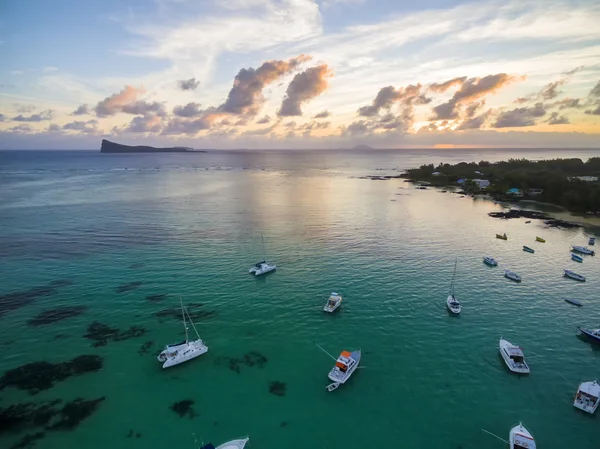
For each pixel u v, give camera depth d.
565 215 142.88
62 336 56.25
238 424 40.06
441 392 44.91
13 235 107.75
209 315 62.78
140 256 90.50
